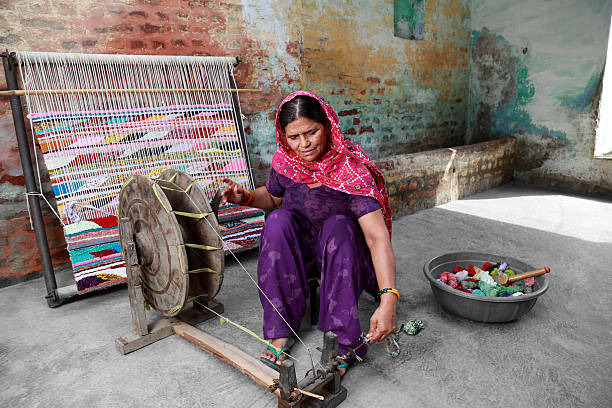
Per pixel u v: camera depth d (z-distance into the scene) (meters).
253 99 3.55
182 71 3.05
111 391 1.65
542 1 5.00
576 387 1.61
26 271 2.78
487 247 3.21
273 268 1.72
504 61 5.52
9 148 2.61
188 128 3.01
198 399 1.59
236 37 3.37
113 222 2.63
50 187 2.78
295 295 1.77
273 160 1.92
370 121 4.77
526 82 5.33
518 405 1.52
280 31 3.63
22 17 2.51
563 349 1.87
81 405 1.58
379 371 1.73
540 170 5.35
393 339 1.77
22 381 1.73
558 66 4.98
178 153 2.95
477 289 2.20
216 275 1.92
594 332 2.01
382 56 4.71
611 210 4.18
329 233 1.66
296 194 1.86
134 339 1.93
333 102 4.33
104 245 2.58
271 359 1.74
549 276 2.68
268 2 3.51
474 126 6.03
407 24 4.98
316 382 1.45
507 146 5.34
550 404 1.53
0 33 2.46
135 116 2.80
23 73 2.48
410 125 5.28
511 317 2.00
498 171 5.30
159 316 2.23
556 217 3.97
